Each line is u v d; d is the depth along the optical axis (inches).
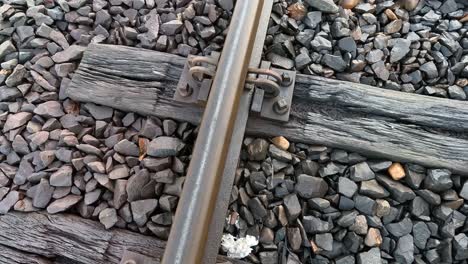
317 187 41.3
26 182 43.7
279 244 40.2
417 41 49.9
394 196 41.3
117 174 42.5
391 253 39.9
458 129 43.2
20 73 49.0
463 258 39.1
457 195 41.2
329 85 45.6
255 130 43.8
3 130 46.1
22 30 51.5
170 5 52.4
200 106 44.7
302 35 49.6
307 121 44.2
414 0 52.0
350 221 40.2
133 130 46.1
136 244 39.7
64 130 45.5
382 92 45.2
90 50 49.8
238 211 40.9
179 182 41.8
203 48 49.6
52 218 41.6
